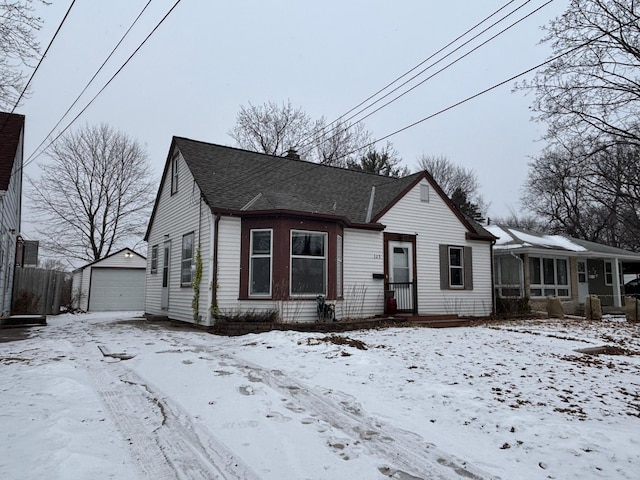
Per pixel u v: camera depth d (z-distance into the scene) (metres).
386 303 13.97
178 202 15.11
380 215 14.56
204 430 4.38
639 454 3.97
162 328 12.79
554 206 36.91
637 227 27.91
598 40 13.05
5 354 8.06
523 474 3.62
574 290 20.30
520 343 10.14
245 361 7.59
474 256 16.84
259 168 15.43
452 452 4.04
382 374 6.77
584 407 5.44
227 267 11.95
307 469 3.59
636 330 13.43
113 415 4.73
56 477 3.17
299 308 11.94
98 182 33.25
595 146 15.14
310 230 12.34
